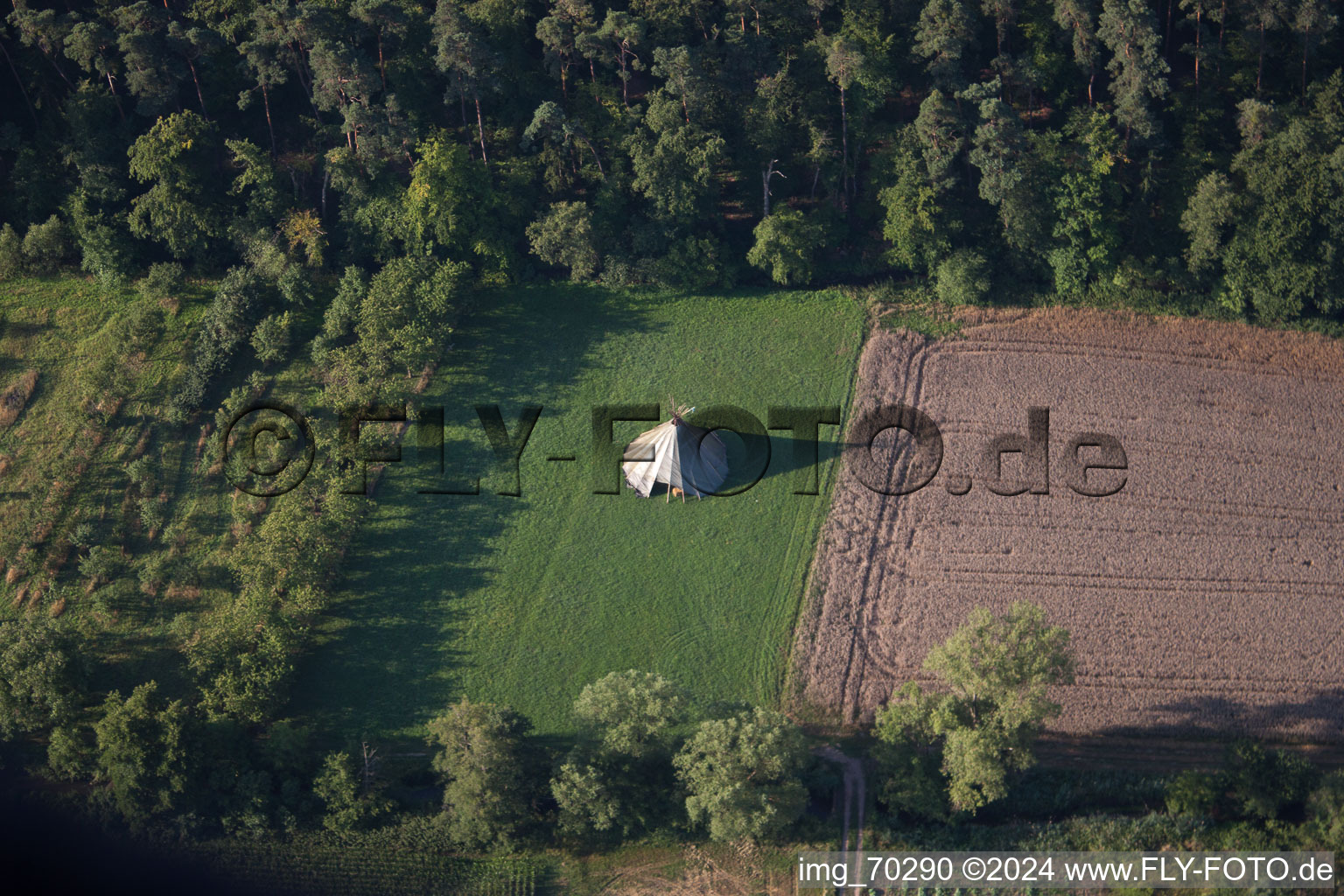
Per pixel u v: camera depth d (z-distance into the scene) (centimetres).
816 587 8369
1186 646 8031
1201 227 9700
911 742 7306
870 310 10012
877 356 9688
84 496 8806
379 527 8725
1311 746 7575
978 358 9669
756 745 6806
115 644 8119
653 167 9944
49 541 8581
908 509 8769
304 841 7212
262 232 9919
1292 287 9581
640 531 8694
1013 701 6894
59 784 7544
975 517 8706
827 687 7906
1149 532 8588
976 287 9925
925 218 9906
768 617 8244
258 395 9406
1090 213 9838
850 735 7706
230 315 9569
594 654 8075
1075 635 8088
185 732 7194
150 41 9819
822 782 7356
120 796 7156
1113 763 7531
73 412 9169
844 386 9525
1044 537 8594
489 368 9662
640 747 7119
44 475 8856
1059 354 9681
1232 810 7231
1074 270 9956
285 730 7375
